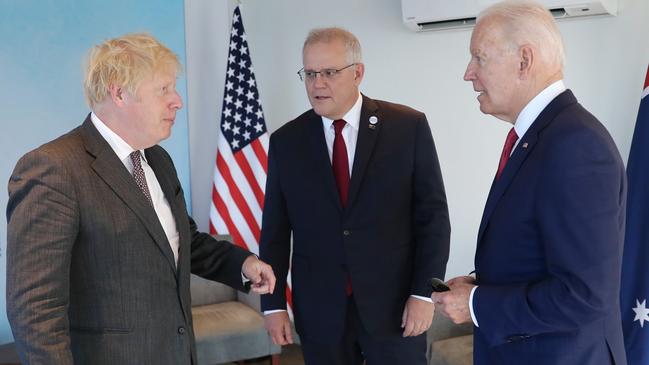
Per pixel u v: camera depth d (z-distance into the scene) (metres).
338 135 2.29
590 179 1.44
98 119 1.71
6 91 3.70
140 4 4.05
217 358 3.53
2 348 3.32
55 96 3.81
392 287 2.25
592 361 1.53
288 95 4.32
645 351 2.90
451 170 3.85
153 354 1.70
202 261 2.07
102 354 1.64
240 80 4.12
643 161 2.94
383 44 3.98
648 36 3.21
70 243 1.57
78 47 3.86
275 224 2.42
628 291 2.94
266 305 2.42
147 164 1.86
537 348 1.57
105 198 1.64
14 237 1.53
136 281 1.67
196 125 4.31
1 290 3.70
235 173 4.09
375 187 2.24
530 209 1.53
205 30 4.28
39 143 3.79
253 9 4.38
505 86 1.60
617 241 1.45
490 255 1.63
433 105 3.87
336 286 2.25
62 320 1.53
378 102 2.37
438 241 2.23
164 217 1.83
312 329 2.29
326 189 2.26
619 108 3.32
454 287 1.63
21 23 3.71
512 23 1.58
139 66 1.65
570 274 1.44
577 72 3.42
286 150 2.35
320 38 2.22
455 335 3.21
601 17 3.33
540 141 1.54
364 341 2.28
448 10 3.55
